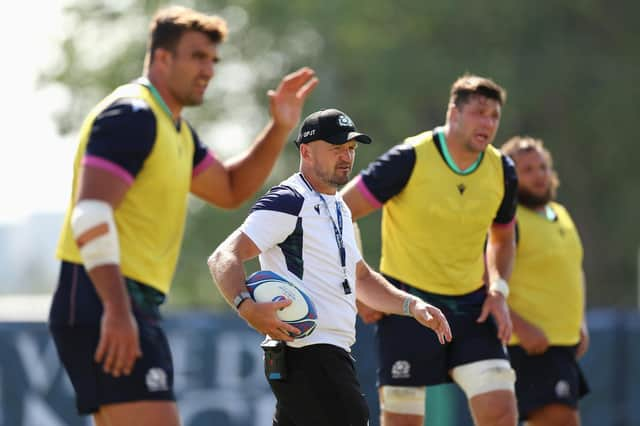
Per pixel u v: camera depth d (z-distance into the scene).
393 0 111.38
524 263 28.11
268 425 40.41
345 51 111.31
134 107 17.91
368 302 21.25
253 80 118.25
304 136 20.27
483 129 23.33
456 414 38.72
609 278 117.19
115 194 17.45
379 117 108.69
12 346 39.47
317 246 19.94
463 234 23.78
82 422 39.31
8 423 39.22
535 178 28.23
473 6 110.75
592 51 114.19
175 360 40.34
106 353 17.55
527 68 110.75
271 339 20.41
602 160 115.06
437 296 23.86
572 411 28.41
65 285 17.95
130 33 118.75
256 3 112.94
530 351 27.78
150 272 18.20
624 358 42.84
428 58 108.69
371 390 38.59
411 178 23.72
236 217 109.94
